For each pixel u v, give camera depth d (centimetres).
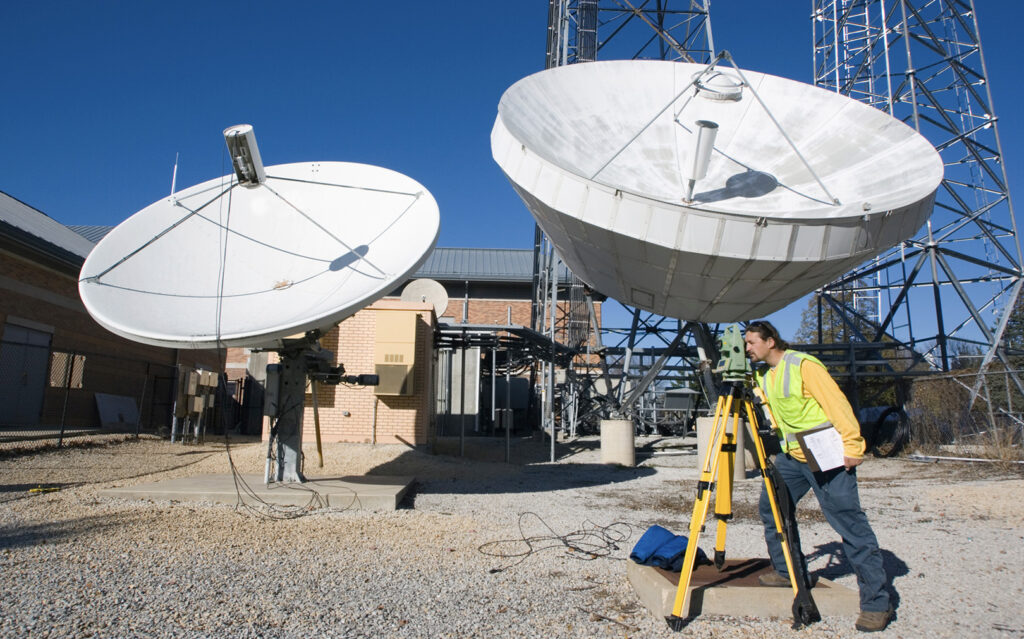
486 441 2258
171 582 490
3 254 1605
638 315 1975
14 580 482
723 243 966
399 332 1586
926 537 721
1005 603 481
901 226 1014
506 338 1845
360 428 1584
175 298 936
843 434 414
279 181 1095
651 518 853
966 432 1712
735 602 438
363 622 418
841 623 429
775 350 456
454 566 567
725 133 1292
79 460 1228
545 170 1022
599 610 452
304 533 684
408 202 1023
